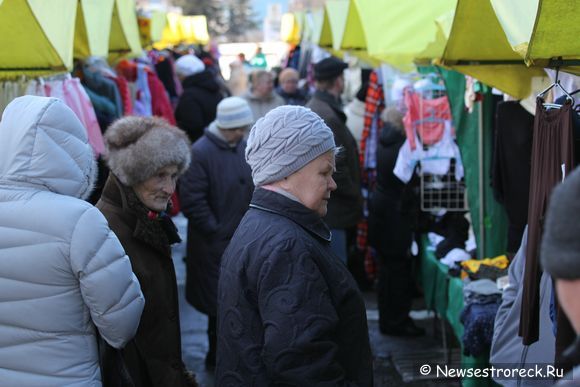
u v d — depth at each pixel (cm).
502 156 380
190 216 445
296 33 1260
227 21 3922
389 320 525
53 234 200
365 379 204
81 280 202
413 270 521
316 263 195
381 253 516
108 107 488
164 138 262
